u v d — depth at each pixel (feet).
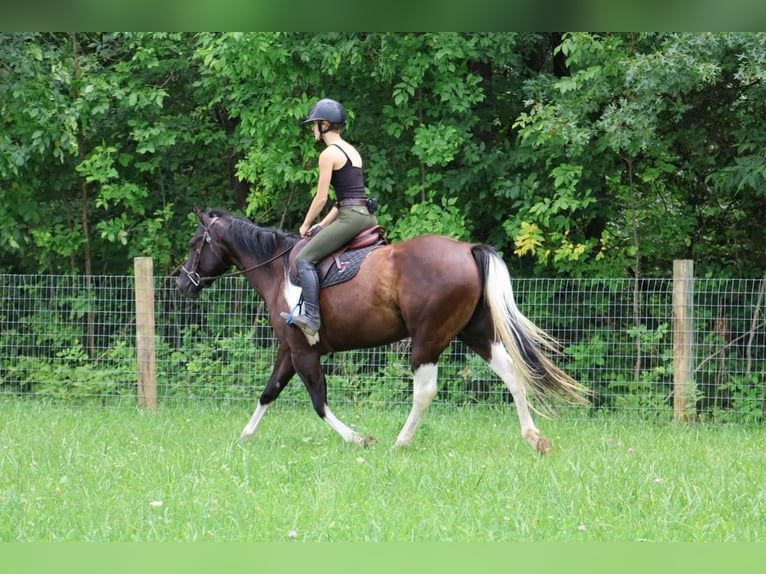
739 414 35.14
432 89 37.83
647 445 27.86
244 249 28.37
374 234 26.03
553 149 36.73
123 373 39.34
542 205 36.27
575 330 37.73
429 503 19.19
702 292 36.35
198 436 29.14
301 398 37.52
